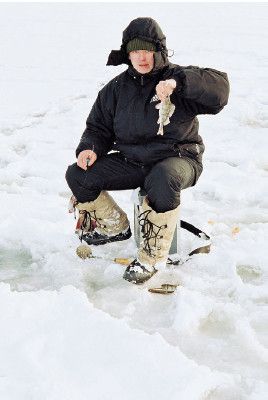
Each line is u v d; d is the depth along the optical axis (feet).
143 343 8.41
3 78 29.63
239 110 23.39
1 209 14.21
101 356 8.15
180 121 10.95
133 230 13.08
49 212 14.07
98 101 11.74
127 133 11.23
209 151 18.83
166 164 10.66
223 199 15.15
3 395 7.35
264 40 41.45
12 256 12.05
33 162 18.16
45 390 7.39
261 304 10.14
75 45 39.34
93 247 12.31
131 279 10.71
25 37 42.83
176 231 11.50
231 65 32.60
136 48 10.53
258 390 7.70
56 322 8.87
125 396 7.42
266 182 16.01
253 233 12.85
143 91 10.95
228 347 8.90
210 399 7.68
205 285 10.69
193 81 10.16
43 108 24.48
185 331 9.29
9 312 9.09
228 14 59.36
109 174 11.50
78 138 20.79
